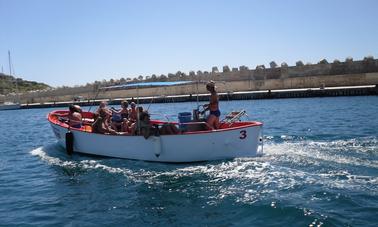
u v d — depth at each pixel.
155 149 11.34
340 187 8.23
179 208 7.95
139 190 9.19
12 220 7.73
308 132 16.03
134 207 8.16
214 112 11.24
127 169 11.05
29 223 7.53
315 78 49.38
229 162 10.75
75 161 12.61
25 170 11.95
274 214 7.16
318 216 6.84
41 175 11.20
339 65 49.75
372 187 8.18
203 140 10.95
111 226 7.25
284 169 9.77
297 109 28.48
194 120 11.57
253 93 44.12
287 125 18.95
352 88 38.91
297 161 10.45
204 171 10.20
